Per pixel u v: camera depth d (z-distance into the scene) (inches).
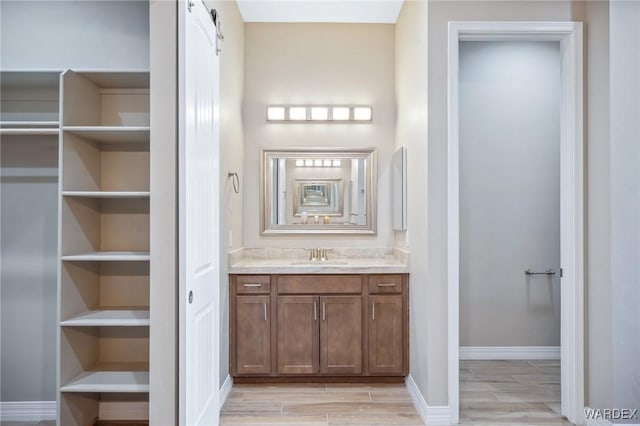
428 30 97.4
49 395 99.2
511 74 144.3
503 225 143.6
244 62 143.3
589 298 96.7
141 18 99.7
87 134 85.8
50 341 99.5
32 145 99.7
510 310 143.3
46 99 98.8
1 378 99.1
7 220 99.7
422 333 102.9
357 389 117.1
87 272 91.0
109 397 96.0
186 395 70.0
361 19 141.6
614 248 90.0
